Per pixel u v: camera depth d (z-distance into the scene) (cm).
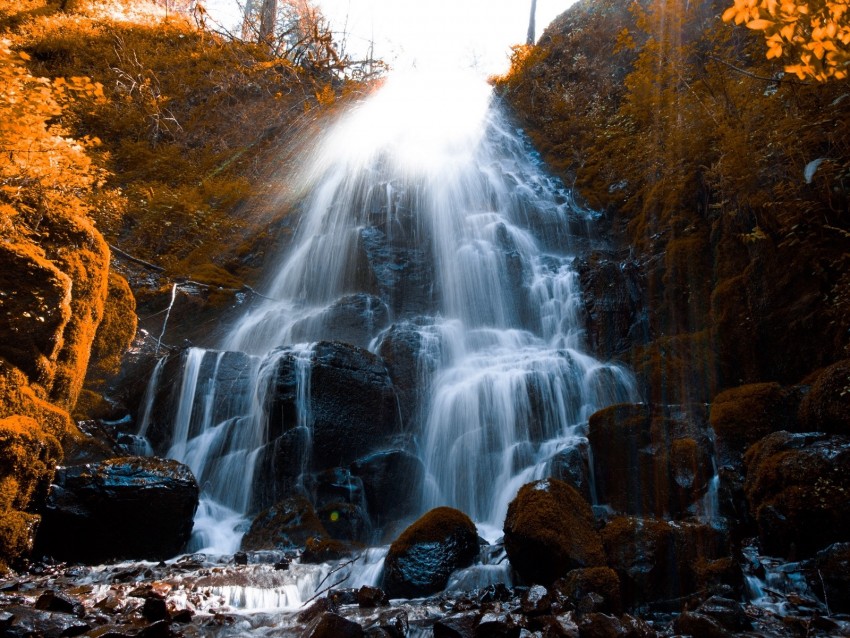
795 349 777
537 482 555
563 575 485
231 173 1619
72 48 1772
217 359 948
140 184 1450
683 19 1029
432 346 1005
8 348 682
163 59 1880
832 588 460
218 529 754
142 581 550
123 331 959
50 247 783
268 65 1919
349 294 1190
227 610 484
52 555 629
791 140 771
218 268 1316
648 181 1308
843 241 743
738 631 414
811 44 410
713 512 635
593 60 1888
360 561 593
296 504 730
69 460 734
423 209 1352
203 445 881
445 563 539
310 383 849
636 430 708
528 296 1197
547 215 1409
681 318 980
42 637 386
